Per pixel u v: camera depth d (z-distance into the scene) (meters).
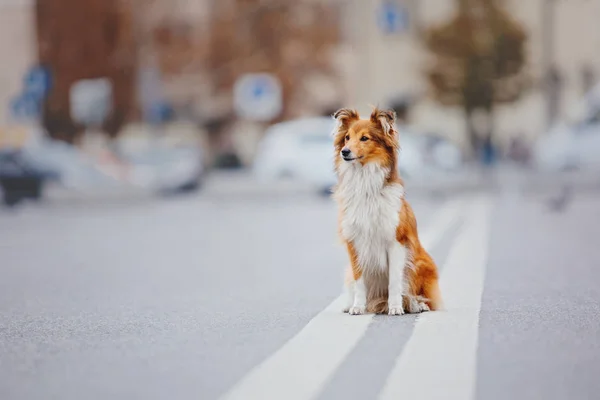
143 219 27.97
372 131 10.44
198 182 39.34
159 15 64.62
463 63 48.38
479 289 12.30
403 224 10.38
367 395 7.07
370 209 10.34
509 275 13.73
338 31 63.28
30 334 9.90
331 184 35.84
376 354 8.41
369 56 56.78
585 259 15.70
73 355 8.70
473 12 48.56
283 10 63.25
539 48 53.44
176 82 65.31
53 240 22.02
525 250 17.08
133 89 54.31
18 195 35.09
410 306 10.52
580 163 40.41
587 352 8.36
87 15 53.16
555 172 40.59
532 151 48.84
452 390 7.14
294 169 36.72
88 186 37.12
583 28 53.75
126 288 13.59
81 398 7.13
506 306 10.91
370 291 10.78
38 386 7.54
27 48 45.19
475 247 17.61
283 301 11.88
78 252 19.20
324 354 8.45
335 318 10.37
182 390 7.28
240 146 64.06
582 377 7.48
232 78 63.84
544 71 53.38
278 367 7.98
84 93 37.88
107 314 11.16
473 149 48.69
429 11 55.12
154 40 61.53
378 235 10.36
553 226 22.33
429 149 39.56
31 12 45.25
